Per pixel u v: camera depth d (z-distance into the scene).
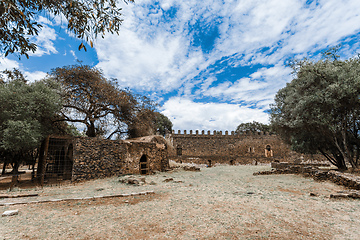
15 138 11.31
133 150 18.38
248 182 14.69
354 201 8.03
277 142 51.66
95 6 4.08
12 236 4.49
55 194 9.54
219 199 8.26
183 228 5.05
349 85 13.55
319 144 20.47
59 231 4.82
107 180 14.83
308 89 16.72
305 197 8.90
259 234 4.70
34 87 14.13
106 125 22.91
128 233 4.73
